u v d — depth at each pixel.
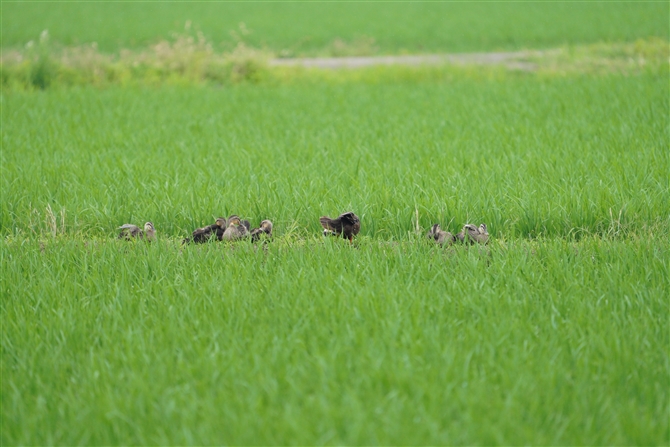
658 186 37.78
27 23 150.38
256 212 37.22
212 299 25.52
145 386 19.59
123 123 60.66
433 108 65.75
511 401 18.58
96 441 18.08
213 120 61.31
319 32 143.88
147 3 193.38
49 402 19.70
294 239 34.84
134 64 91.12
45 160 47.28
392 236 34.12
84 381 20.34
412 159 46.34
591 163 43.19
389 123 58.94
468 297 24.98
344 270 28.05
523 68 96.31
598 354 21.36
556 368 20.27
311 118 62.75
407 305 24.41
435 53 120.88
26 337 23.30
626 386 19.75
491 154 46.84
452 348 21.30
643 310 24.20
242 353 21.66
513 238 33.28
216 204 37.84
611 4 166.38
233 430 17.80
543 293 25.83
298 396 19.22
